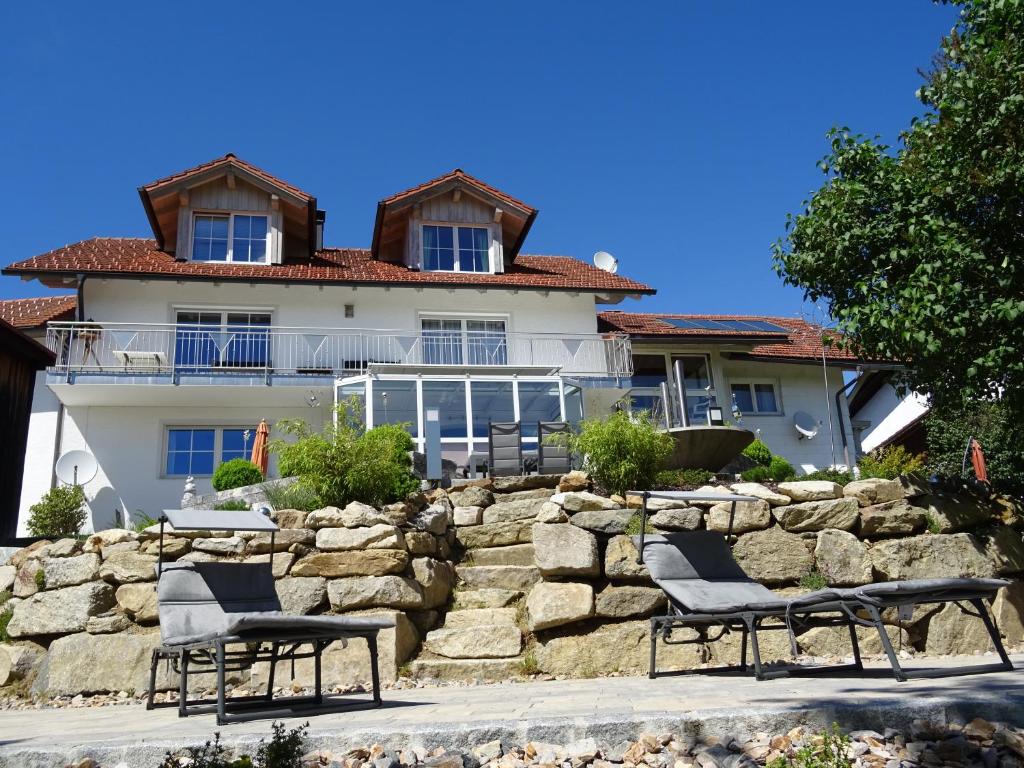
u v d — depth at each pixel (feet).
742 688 15.23
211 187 64.44
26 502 54.90
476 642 24.00
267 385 55.06
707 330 69.21
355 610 24.25
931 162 27.43
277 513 27.43
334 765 10.41
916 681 14.94
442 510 29.76
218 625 17.52
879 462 46.83
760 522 27.17
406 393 54.34
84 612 24.86
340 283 60.39
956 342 26.08
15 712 20.94
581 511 27.02
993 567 26.68
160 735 11.93
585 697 15.14
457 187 67.21
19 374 39.86
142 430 56.90
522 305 65.51
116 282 59.11
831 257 28.58
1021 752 9.77
